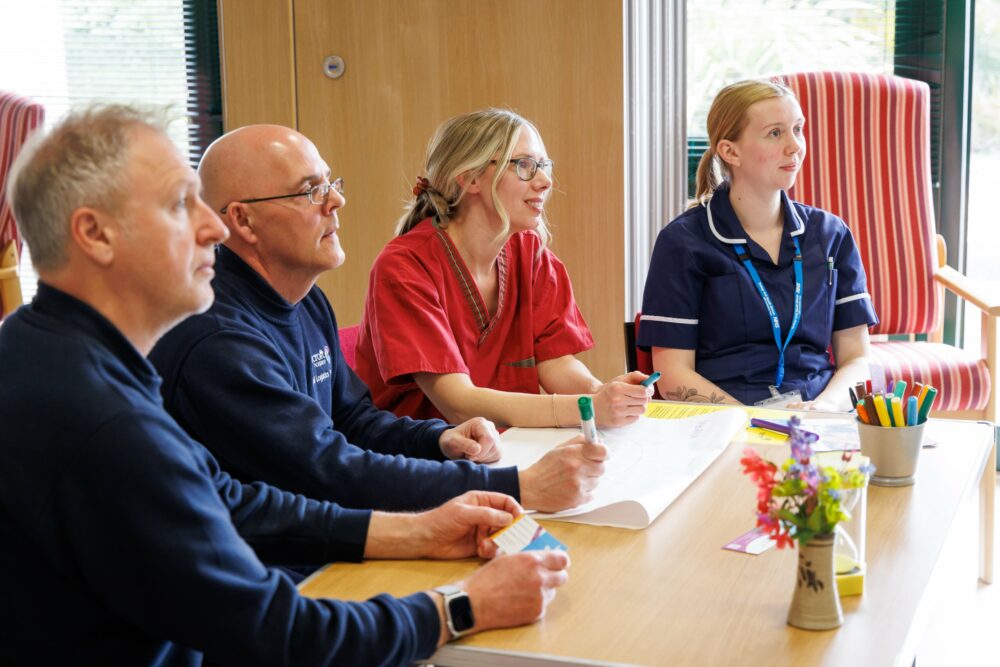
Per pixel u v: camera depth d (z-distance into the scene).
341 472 1.49
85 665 1.06
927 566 1.21
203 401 1.48
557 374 2.23
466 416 1.96
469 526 1.30
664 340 2.48
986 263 3.66
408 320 2.04
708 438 1.67
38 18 3.96
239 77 3.25
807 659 1.01
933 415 2.88
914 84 3.16
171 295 1.08
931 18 3.53
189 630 1.03
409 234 2.16
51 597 1.03
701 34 3.65
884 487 1.47
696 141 3.71
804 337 2.48
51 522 1.00
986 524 2.85
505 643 1.07
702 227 2.50
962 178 3.61
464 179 2.09
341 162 3.26
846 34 3.59
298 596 1.08
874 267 3.16
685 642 1.05
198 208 1.12
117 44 3.96
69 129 1.05
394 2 3.16
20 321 1.06
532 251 2.25
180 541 1.01
